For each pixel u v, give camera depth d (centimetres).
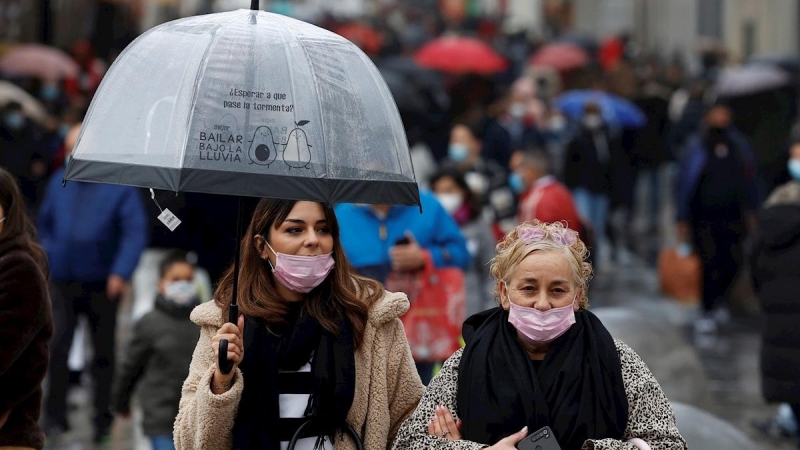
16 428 1185
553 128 5375
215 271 1738
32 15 6456
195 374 1019
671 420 957
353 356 1018
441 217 1877
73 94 4603
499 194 2812
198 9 10388
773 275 1866
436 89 5644
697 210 3334
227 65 959
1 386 1175
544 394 945
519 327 953
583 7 12262
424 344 1833
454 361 992
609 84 5422
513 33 9238
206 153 936
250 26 981
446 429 966
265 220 1015
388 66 5775
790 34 6869
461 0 11469
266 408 998
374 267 1834
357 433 1023
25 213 1223
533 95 5562
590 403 941
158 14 9556
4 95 3253
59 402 2231
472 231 2316
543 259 949
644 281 4031
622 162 4609
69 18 7175
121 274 2202
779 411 2244
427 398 990
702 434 1382
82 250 2225
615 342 974
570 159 4241
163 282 1812
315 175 944
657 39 10219
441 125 4297
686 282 3353
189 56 967
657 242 4909
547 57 7250
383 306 1032
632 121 4891
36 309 1180
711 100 4784
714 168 3312
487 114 4044
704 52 6650
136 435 2022
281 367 1011
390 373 1043
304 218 1007
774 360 1866
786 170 3403
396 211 1856
